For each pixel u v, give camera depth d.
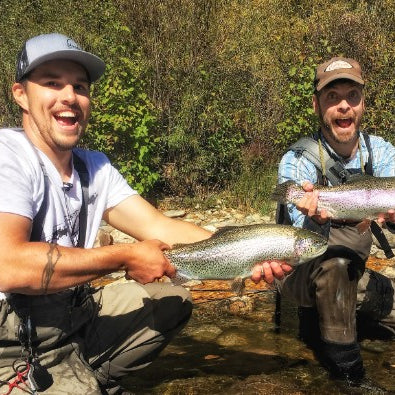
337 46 9.84
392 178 4.11
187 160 9.33
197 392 3.78
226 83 9.75
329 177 4.41
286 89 9.45
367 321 4.62
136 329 3.43
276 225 3.46
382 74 9.87
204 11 9.89
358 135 4.57
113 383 3.49
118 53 8.99
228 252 3.36
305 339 4.57
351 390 3.79
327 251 3.95
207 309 5.27
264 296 5.60
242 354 4.36
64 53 2.99
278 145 9.57
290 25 11.93
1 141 2.94
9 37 10.12
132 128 8.47
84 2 10.02
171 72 9.47
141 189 8.68
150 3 9.53
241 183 9.13
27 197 2.83
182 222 3.66
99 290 3.55
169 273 3.10
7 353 2.95
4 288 2.69
